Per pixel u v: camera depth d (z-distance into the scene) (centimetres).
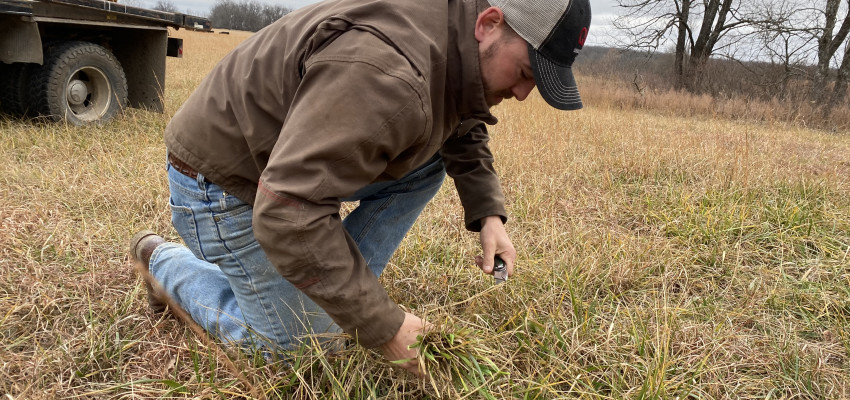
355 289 146
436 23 139
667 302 254
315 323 191
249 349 199
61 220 312
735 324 247
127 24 597
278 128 153
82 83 561
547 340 218
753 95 1653
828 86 1566
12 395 179
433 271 270
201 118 163
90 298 238
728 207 377
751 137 741
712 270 295
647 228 357
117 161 432
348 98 127
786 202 385
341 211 352
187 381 191
